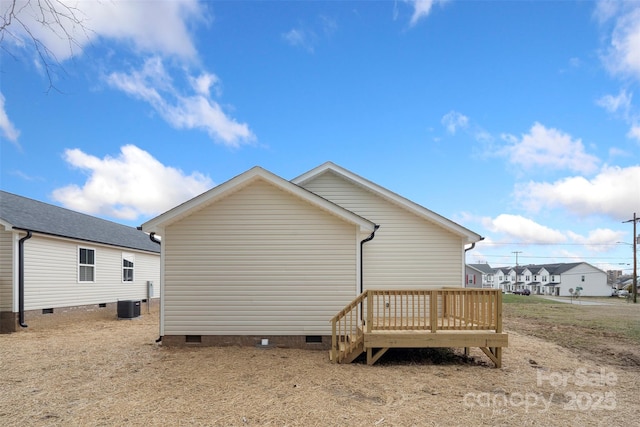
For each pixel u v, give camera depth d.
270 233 8.52
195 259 8.43
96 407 4.58
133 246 17.55
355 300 7.22
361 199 10.48
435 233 10.22
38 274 11.90
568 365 7.33
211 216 8.52
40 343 8.94
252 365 6.74
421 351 8.38
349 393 5.25
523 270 87.69
